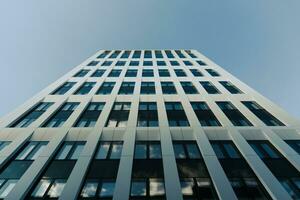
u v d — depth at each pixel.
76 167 11.39
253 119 16.09
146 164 12.05
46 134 14.45
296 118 16.03
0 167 11.66
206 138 13.87
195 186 10.72
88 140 13.62
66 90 21.38
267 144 13.88
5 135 14.37
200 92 20.66
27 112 17.25
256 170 11.29
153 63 30.23
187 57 33.91
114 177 11.26
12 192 9.90
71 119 16.05
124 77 24.62
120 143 13.96
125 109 17.84
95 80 23.62
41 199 10.05
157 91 20.89
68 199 9.53
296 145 13.73
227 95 19.92
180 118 16.62
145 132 14.59
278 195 9.79
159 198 10.18
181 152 13.19
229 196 9.73
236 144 13.48
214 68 27.58
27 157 12.74
